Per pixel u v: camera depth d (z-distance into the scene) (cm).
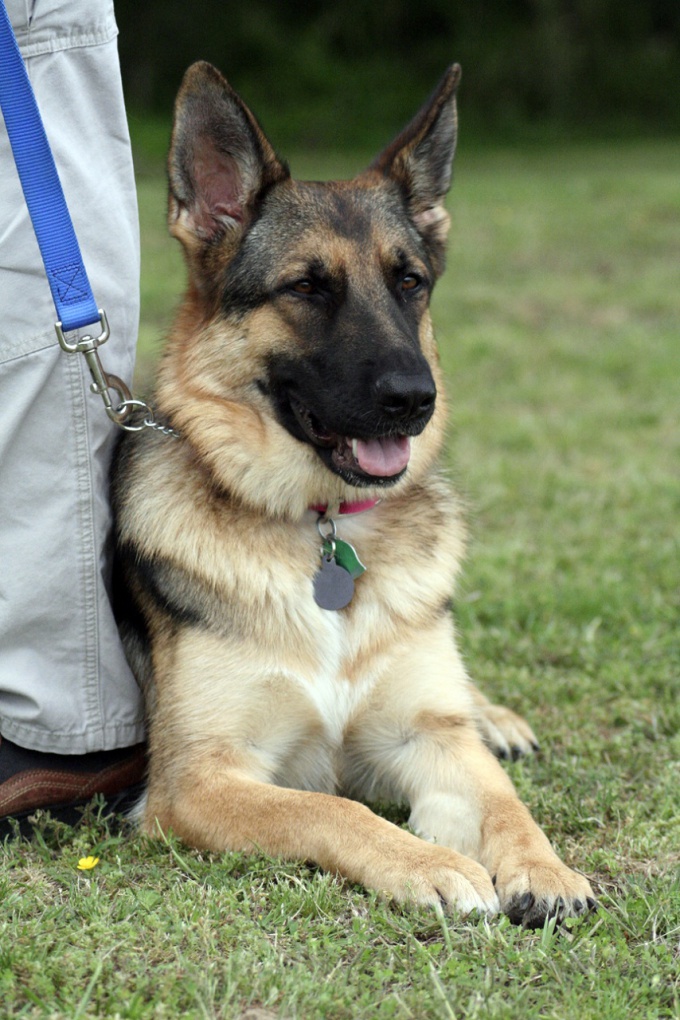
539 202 2986
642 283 2102
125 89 4659
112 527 568
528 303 1995
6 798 528
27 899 448
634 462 1170
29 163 485
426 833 550
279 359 569
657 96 5022
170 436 574
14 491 521
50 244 489
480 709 667
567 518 1022
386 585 573
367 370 544
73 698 538
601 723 683
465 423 1330
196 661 538
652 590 862
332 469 562
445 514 615
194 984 386
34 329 504
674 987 405
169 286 1956
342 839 482
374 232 591
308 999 384
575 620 823
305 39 4956
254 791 511
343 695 562
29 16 498
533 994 397
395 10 5119
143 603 574
